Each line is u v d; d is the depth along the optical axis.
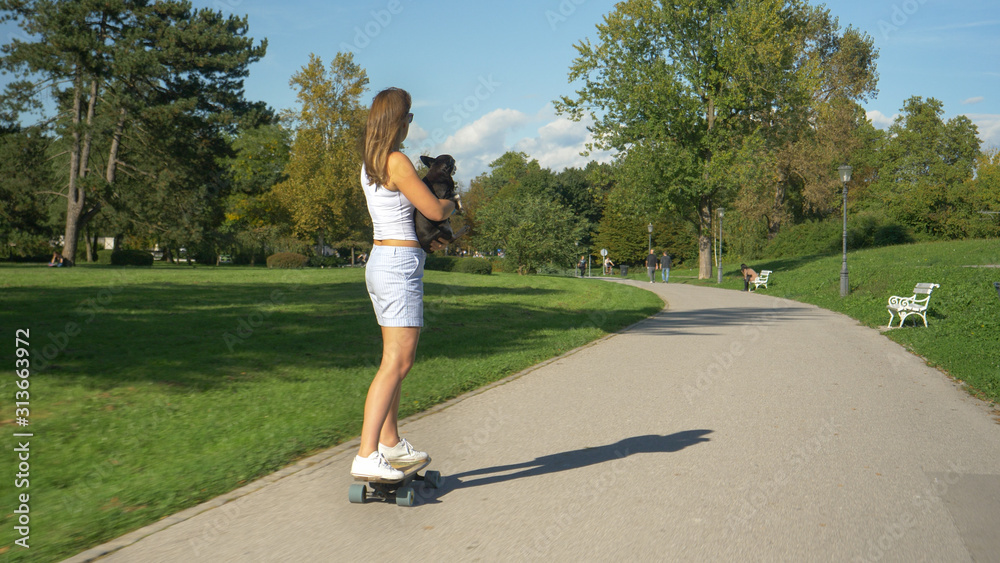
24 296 13.91
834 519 3.36
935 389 6.91
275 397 6.23
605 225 74.56
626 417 5.68
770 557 2.91
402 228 3.53
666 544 3.05
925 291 12.75
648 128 31.86
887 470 4.18
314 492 3.76
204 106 32.97
